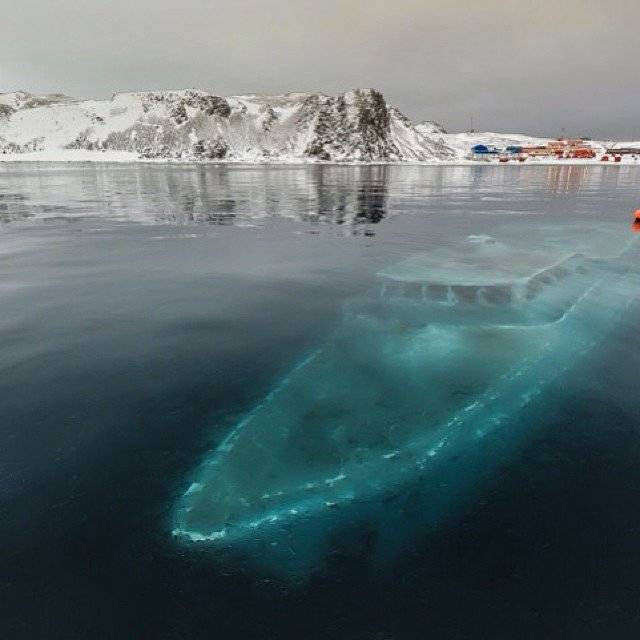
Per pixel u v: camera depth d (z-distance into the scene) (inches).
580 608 176.2
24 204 1469.0
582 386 340.8
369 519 218.2
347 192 1923.0
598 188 2154.3
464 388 336.8
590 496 233.9
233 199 1641.2
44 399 316.2
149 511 220.7
